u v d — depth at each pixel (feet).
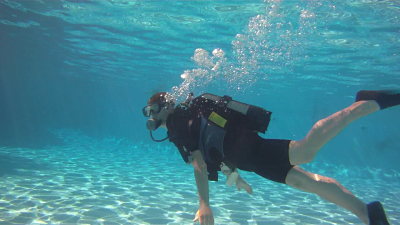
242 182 10.82
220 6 38.11
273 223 25.27
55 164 52.47
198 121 8.95
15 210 23.72
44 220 21.76
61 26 55.31
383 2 31.35
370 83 74.54
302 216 28.22
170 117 9.37
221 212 27.96
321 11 35.45
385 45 45.24
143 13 44.01
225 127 8.68
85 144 102.12
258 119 8.75
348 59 55.06
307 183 9.00
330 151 100.73
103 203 28.02
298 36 45.06
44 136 94.53
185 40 55.62
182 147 9.21
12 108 108.06
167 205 29.17
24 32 64.59
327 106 130.21
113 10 43.93
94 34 58.08
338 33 42.42
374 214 8.11
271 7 35.91
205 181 8.48
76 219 22.54
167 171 56.80
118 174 47.91
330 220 27.20
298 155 8.32
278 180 9.38
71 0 41.47
